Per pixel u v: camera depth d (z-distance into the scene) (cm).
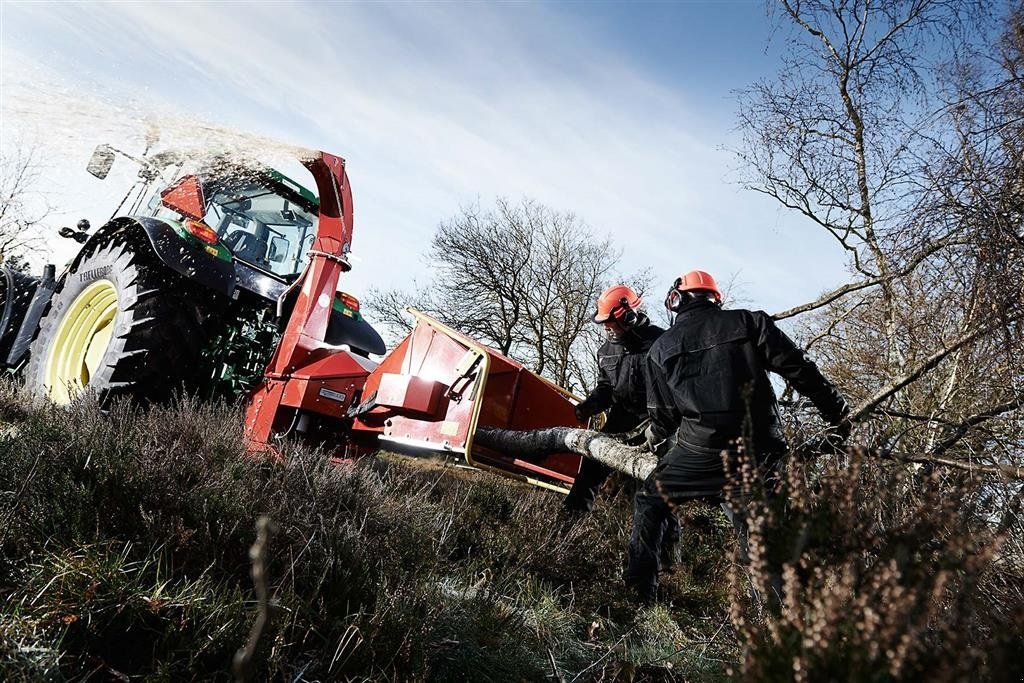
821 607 149
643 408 423
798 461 258
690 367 313
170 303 457
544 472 433
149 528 252
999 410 317
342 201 461
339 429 455
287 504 316
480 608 301
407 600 262
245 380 493
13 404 465
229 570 260
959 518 194
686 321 323
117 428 349
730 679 169
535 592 354
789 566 163
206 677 200
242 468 342
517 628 298
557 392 450
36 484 261
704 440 304
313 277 447
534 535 407
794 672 149
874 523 201
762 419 299
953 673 139
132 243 479
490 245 1728
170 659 200
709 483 305
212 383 491
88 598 208
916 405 442
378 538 326
